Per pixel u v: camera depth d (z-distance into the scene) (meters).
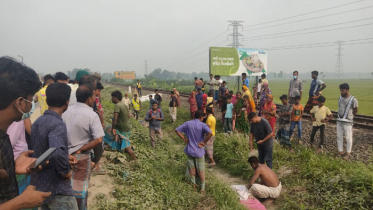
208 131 5.75
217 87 17.34
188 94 29.69
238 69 24.28
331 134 9.70
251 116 6.43
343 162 6.45
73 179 3.36
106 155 6.40
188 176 5.99
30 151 2.25
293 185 6.01
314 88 11.70
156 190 5.32
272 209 5.50
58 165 2.32
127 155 6.69
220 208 4.95
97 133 3.49
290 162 7.03
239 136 8.78
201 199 5.38
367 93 38.75
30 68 1.77
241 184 6.65
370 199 4.87
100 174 5.39
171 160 7.29
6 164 1.59
